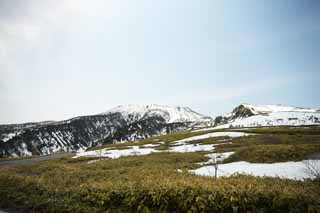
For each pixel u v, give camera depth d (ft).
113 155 147.74
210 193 31.07
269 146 98.78
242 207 28.40
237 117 651.25
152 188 33.47
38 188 41.65
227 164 80.64
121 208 32.12
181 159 98.78
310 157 76.69
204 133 272.72
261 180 41.81
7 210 34.14
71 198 35.83
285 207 27.43
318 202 26.94
